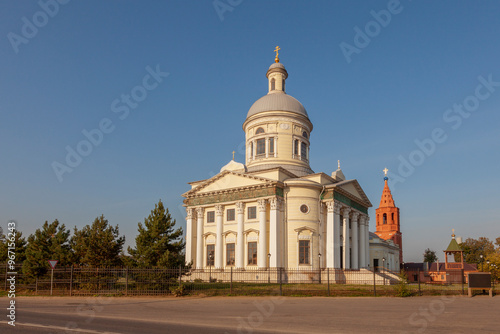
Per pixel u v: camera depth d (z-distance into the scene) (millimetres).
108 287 32531
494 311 21875
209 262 52250
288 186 50312
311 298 30156
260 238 48312
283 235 49188
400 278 33219
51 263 31547
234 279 48688
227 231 51719
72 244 37062
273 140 59781
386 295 32281
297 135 60750
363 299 29438
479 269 77188
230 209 52375
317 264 49281
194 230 55125
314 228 49812
